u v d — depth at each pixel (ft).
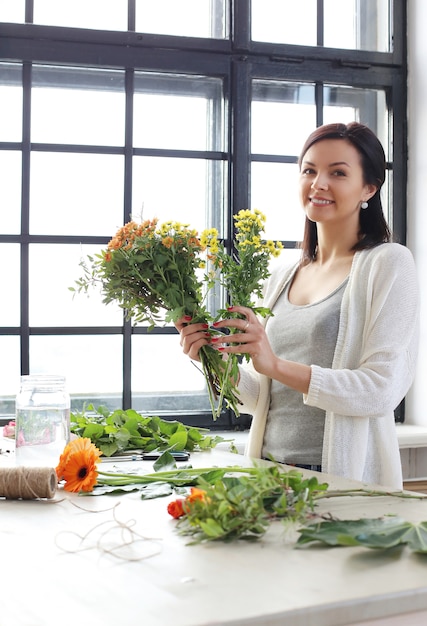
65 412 5.27
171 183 9.59
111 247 5.50
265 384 6.75
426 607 3.05
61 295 9.28
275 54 9.74
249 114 9.69
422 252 9.84
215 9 9.71
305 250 7.16
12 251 9.15
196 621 2.72
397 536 3.48
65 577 3.21
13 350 9.18
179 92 9.64
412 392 9.97
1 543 3.71
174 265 5.49
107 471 5.35
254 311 5.87
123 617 2.77
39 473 4.55
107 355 9.44
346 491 4.48
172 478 4.94
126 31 9.32
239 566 3.32
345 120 10.19
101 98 9.41
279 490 3.96
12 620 2.75
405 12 10.14
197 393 9.71
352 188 6.57
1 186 9.12
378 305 6.21
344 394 5.89
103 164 9.39
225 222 9.64
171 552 3.54
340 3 10.10
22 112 9.16
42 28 9.09
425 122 9.79
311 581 3.13
